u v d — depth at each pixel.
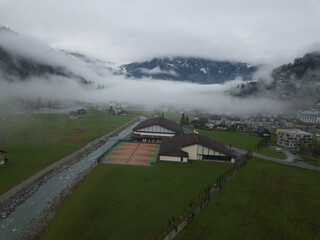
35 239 26.58
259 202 36.62
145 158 59.88
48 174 47.22
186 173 49.09
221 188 41.47
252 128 125.25
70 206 33.75
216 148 59.38
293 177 48.78
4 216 31.48
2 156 50.25
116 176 46.06
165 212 32.53
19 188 39.66
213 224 29.81
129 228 28.45
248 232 28.47
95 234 27.17
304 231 29.22
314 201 37.62
